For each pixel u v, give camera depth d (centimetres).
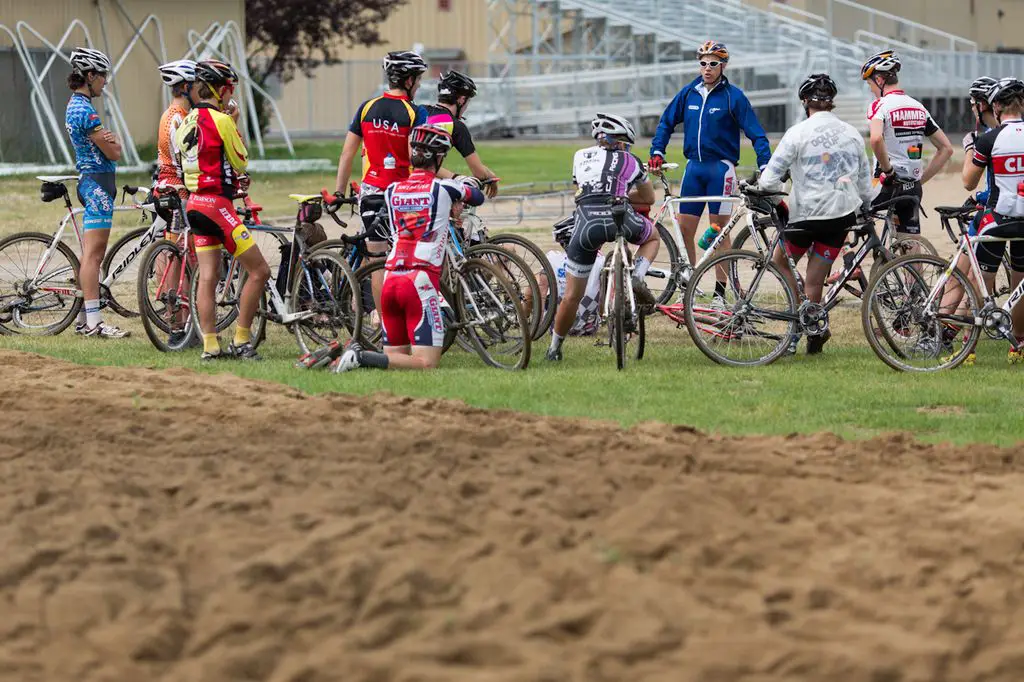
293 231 2861
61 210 6319
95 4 9431
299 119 15125
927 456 1788
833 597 1263
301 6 12306
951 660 1136
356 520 1452
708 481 1622
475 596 1260
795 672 1109
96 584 1279
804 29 12575
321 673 1101
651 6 13175
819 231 2797
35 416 1966
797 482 1622
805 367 2691
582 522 1469
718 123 3272
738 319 2744
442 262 2634
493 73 14112
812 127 2770
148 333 2858
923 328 2669
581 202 2708
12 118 9031
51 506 1514
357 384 2398
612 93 12988
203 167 2673
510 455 1728
